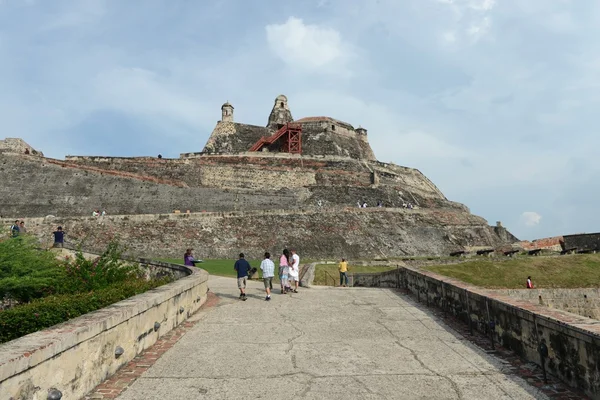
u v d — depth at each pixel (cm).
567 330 546
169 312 891
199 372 626
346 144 6944
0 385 372
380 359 688
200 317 1045
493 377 594
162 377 604
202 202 4322
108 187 4188
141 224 3472
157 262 1889
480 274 2998
